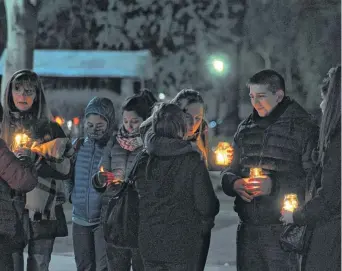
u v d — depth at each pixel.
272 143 8.15
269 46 44.28
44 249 9.12
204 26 42.56
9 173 7.57
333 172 6.85
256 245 8.23
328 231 6.95
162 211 7.61
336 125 6.89
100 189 9.12
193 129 8.87
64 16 39.94
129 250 8.98
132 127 9.41
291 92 45.78
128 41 40.97
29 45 21.64
